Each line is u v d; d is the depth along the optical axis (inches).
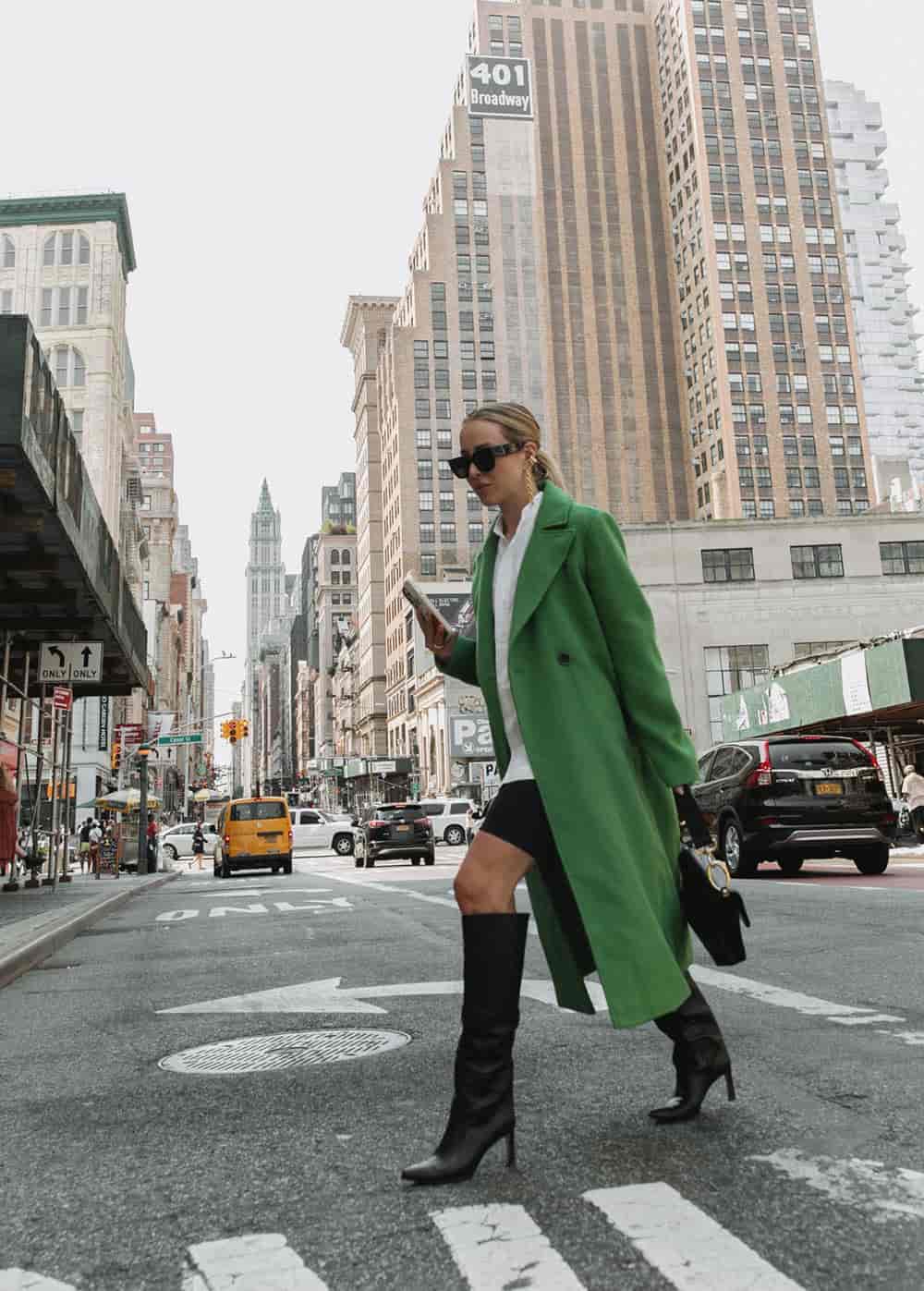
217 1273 79.0
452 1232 84.0
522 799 100.0
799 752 543.2
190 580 6761.8
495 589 108.0
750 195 4042.8
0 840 672.4
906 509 2465.6
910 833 897.5
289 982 244.2
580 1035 164.4
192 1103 133.4
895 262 7623.0
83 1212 94.7
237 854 1119.6
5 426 427.2
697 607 1808.6
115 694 1025.5
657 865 100.0
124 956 335.9
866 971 219.6
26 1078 156.5
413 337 4143.7
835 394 3954.2
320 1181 98.7
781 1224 83.4
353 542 6904.5
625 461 4151.1
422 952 287.7
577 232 4298.7
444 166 4252.0
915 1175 94.0
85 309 2174.0
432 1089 133.0
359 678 4955.7
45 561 594.6
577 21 4461.1
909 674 936.9
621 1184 93.0
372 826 1117.7
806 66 4183.1
